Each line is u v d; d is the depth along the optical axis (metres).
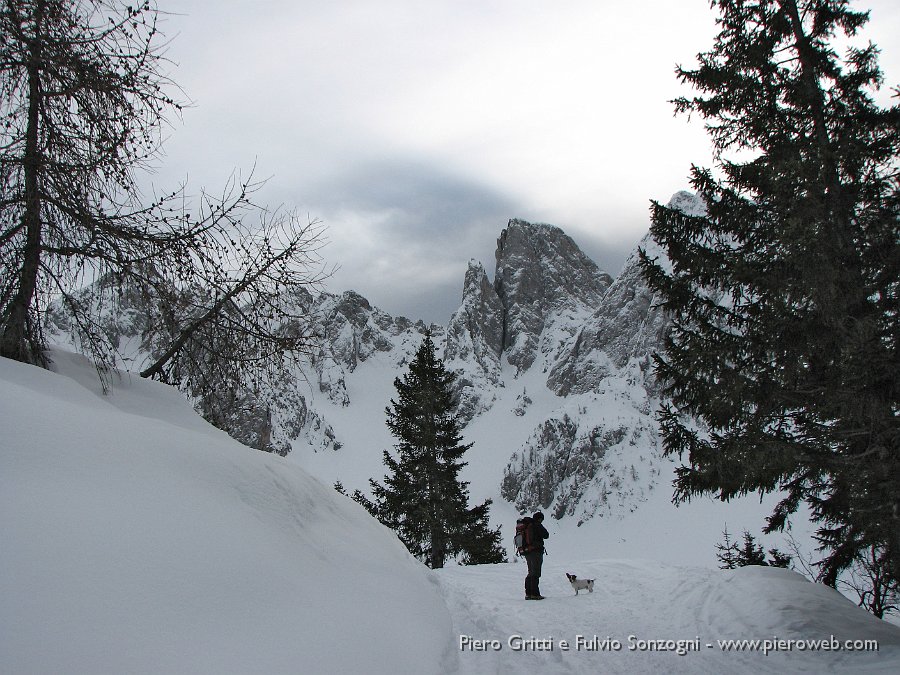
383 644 5.57
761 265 10.31
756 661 8.38
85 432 5.10
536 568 13.09
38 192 5.66
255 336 7.16
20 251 5.92
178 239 6.23
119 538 4.17
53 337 6.47
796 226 8.92
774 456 9.90
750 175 10.98
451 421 31.78
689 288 11.48
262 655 4.09
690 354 10.77
